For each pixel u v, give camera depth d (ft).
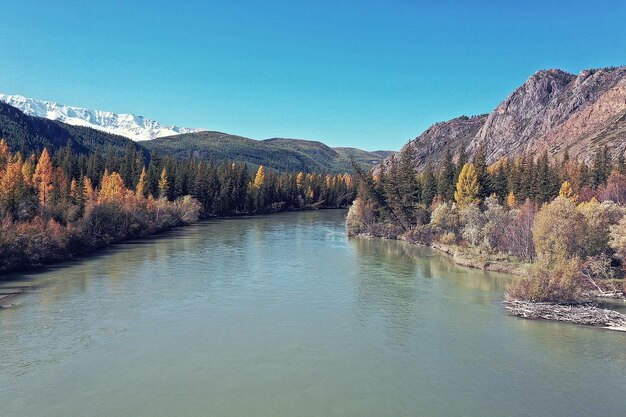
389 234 294.46
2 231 174.91
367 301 137.90
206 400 77.36
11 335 104.73
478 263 191.42
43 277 162.61
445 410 75.15
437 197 342.64
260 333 109.60
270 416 72.69
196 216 391.65
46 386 81.15
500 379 86.63
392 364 92.94
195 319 118.83
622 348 101.81
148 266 184.24
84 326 111.55
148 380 84.33
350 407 75.82
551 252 162.09
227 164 536.01
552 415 73.92
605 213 170.60
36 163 362.33
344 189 650.84
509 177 348.79
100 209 248.11
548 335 109.60
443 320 120.57
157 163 443.32
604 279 150.20
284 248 238.68
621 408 76.23
